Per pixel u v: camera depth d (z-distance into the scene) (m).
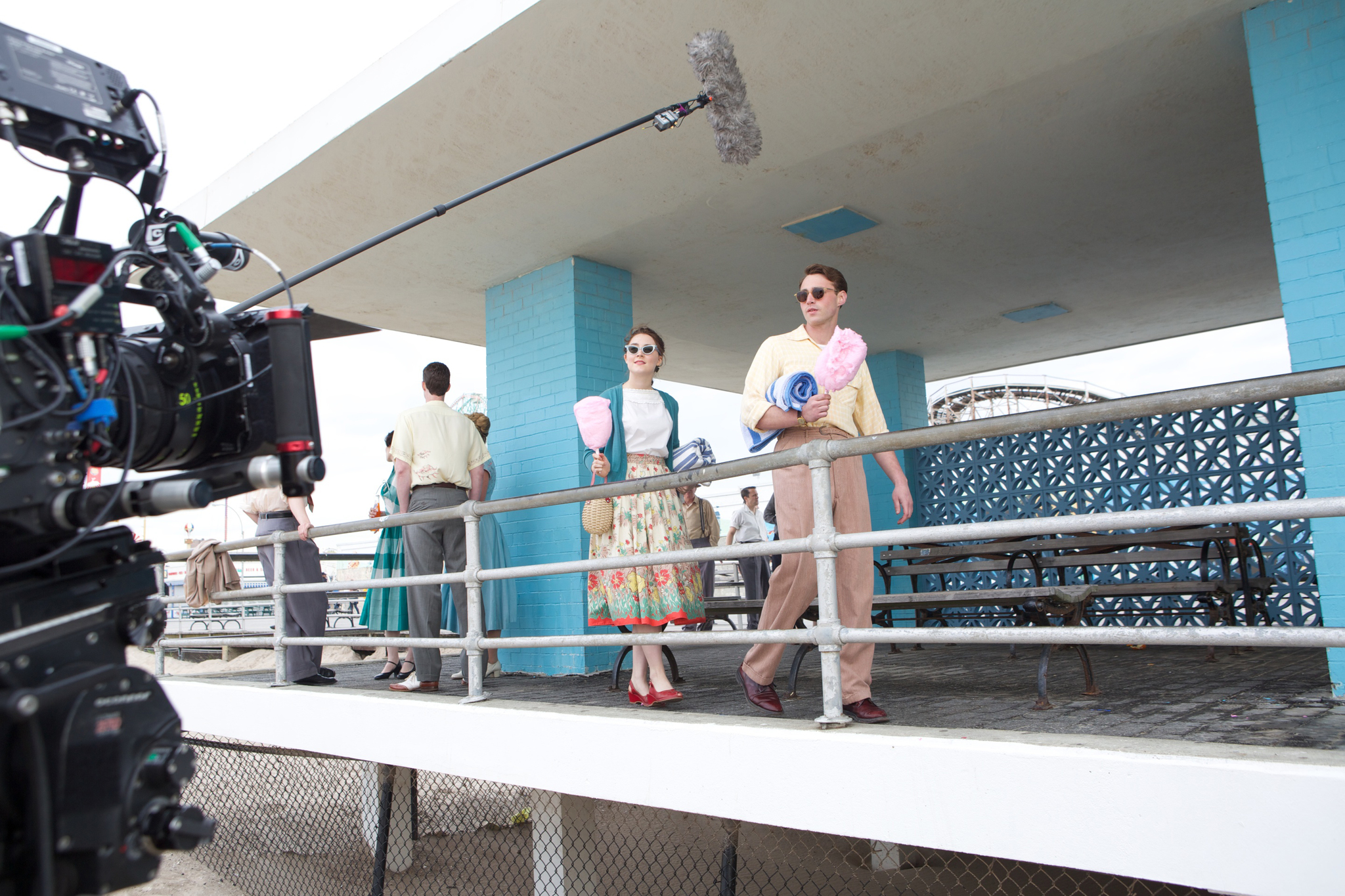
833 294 3.06
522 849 5.62
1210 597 4.94
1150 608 5.96
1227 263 6.98
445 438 4.63
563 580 5.85
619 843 5.33
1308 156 3.42
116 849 1.44
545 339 6.32
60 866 1.42
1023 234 6.29
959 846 2.17
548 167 4.93
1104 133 4.87
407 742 3.69
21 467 1.45
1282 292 3.45
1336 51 3.40
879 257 6.64
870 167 5.18
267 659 9.77
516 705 3.43
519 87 4.26
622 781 2.89
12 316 1.47
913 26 3.81
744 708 3.34
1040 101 4.50
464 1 4.01
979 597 3.85
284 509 5.07
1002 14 3.74
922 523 8.72
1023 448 7.99
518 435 6.41
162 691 1.61
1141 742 2.07
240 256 1.99
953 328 8.61
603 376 6.28
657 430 3.64
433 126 4.57
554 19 3.81
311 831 6.19
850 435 3.05
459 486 4.68
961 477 8.45
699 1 3.67
